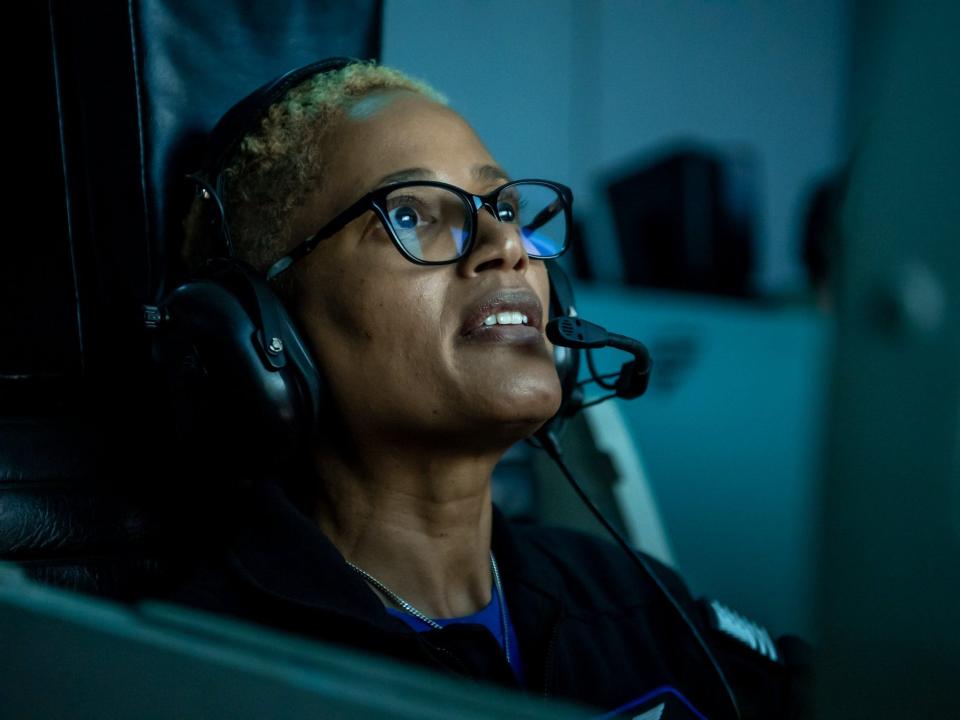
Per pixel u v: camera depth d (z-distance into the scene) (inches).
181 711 18.1
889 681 11.8
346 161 35.6
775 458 92.3
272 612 32.4
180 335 32.4
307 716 16.1
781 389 93.1
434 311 33.4
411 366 33.5
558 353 37.9
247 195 37.3
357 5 43.7
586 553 45.2
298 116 36.8
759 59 128.0
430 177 35.1
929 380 11.1
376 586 35.3
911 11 11.5
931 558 11.2
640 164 111.9
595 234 105.0
